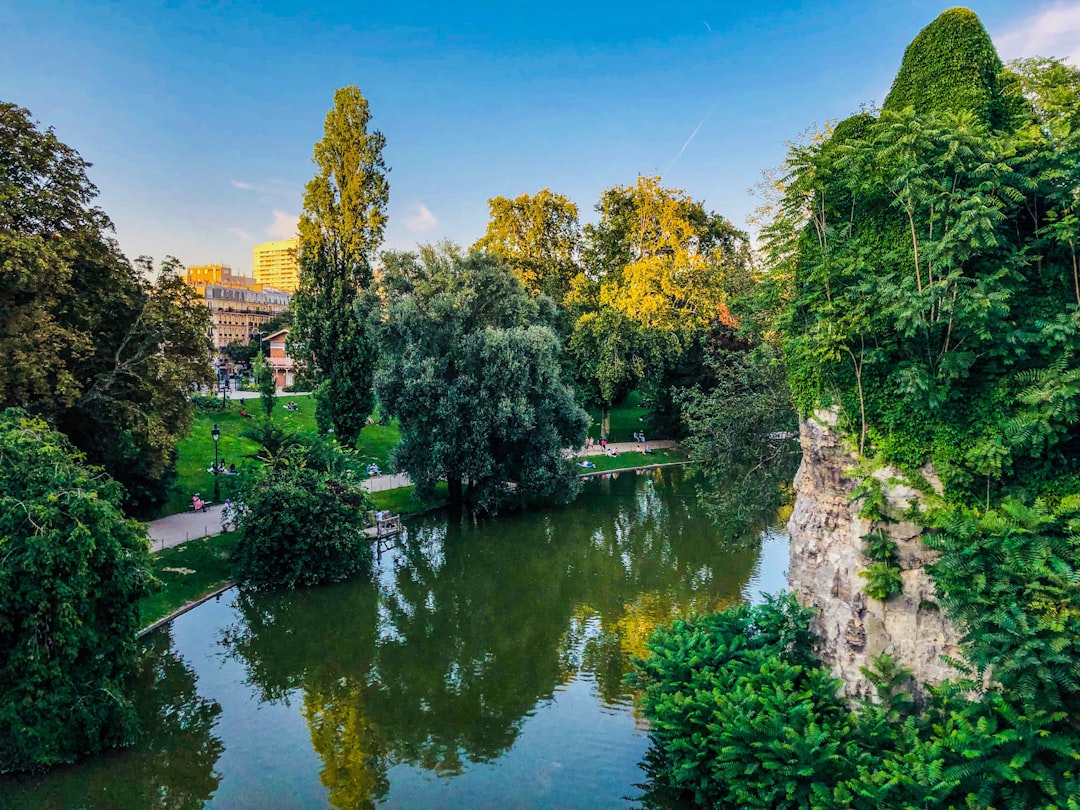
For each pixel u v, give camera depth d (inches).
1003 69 460.8
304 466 970.1
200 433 1563.7
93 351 871.7
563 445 1362.0
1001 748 348.8
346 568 946.7
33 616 461.4
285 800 471.8
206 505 1214.9
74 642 475.8
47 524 474.9
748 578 919.7
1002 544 355.9
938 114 426.3
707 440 880.3
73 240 850.8
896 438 435.5
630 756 522.9
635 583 927.0
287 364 3531.0
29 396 806.5
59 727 479.8
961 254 382.9
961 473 407.2
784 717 406.6
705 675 476.1
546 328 1326.3
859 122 486.0
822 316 450.3
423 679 664.4
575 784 487.2
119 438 972.6
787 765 377.7
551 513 1330.0
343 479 1008.9
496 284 1304.1
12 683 472.1
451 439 1206.3
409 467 1250.6
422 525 1245.7
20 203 809.5
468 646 743.1
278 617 826.8
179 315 981.2
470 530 1215.6
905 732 383.2
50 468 512.4
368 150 1558.8
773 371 823.1
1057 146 387.2
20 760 475.5
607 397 1790.1
